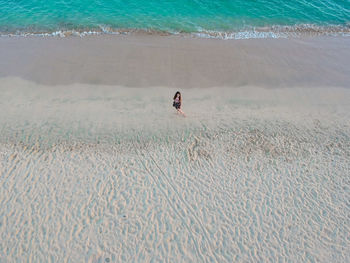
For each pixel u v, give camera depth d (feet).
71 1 70.90
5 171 33.86
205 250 28.12
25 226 28.96
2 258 26.58
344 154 37.88
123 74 50.08
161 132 39.99
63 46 56.90
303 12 70.85
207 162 36.29
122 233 28.94
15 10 67.10
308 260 27.63
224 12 69.72
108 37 60.34
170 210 31.14
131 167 35.27
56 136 38.58
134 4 70.79
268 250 28.27
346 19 69.05
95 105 43.83
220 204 31.89
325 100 46.96
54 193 31.96
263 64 54.34
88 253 27.32
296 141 39.50
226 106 45.06
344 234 29.58
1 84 46.91
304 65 54.60
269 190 33.45
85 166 35.04
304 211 31.50
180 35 62.08
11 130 39.04
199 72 51.57
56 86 47.06
